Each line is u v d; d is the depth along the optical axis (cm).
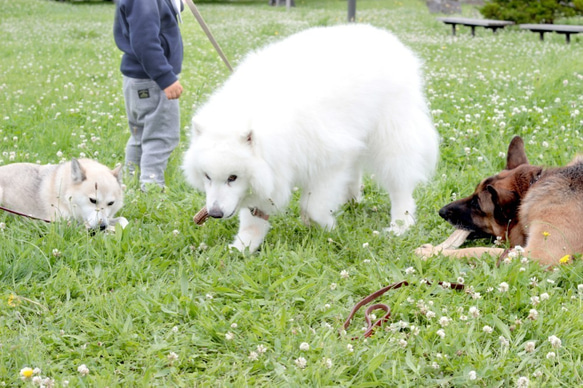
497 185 485
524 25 1905
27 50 1647
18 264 432
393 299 390
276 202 471
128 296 404
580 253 432
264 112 451
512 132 773
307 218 512
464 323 366
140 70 598
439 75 1188
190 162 458
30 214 530
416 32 2091
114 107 952
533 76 1119
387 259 461
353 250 470
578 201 440
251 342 353
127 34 583
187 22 1544
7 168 537
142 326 375
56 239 470
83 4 3369
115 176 532
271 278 430
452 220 505
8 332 364
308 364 332
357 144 494
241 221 498
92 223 497
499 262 441
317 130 468
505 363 329
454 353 340
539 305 379
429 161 549
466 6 3253
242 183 446
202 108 492
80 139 777
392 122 517
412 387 317
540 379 316
